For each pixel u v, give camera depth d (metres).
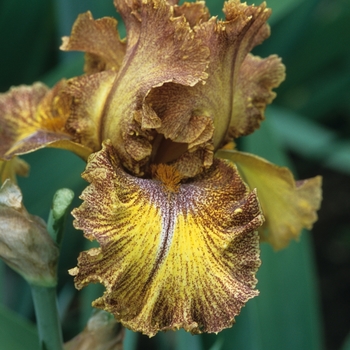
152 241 0.35
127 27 0.39
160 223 0.36
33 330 0.44
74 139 0.39
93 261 0.34
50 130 0.42
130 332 0.48
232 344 0.49
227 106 0.39
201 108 0.38
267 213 0.44
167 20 0.37
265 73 0.42
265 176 0.42
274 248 0.44
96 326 0.40
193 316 0.35
